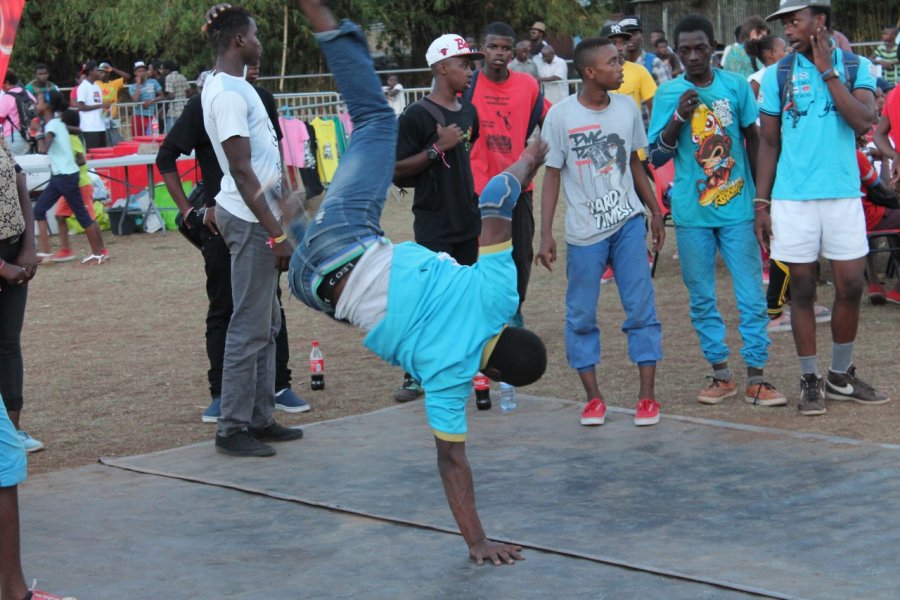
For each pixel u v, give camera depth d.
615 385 7.38
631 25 10.53
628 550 4.48
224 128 5.65
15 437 4.00
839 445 5.69
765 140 6.47
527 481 5.41
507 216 4.16
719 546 4.49
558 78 20.12
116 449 6.45
